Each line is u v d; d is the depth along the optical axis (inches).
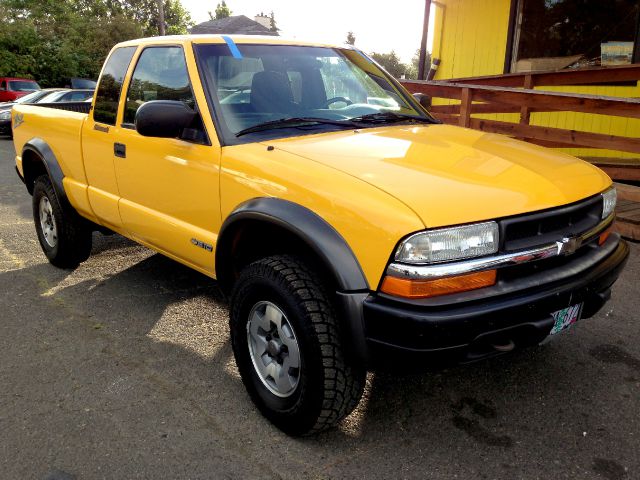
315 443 107.5
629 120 339.6
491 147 120.5
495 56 391.9
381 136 124.6
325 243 95.7
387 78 161.3
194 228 130.3
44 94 589.0
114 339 147.4
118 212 157.2
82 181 172.7
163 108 119.2
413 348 89.7
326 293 99.3
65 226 184.7
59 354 139.6
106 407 118.3
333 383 98.3
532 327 95.0
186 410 117.6
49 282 186.1
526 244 96.2
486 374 130.0
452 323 88.4
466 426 112.1
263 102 132.1
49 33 1239.5
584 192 107.0
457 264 90.0
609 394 121.7
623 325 152.3
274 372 111.0
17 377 129.3
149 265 201.8
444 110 319.9
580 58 351.3
